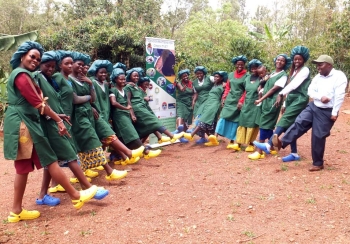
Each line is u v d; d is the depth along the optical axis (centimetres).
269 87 593
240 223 353
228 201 411
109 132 518
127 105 617
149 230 345
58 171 370
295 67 556
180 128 758
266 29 1580
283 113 599
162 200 423
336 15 1536
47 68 400
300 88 541
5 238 338
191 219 366
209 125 715
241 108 659
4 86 958
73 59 473
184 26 2727
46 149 360
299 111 539
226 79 742
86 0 1697
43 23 1795
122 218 376
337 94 475
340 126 880
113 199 434
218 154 652
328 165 532
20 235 346
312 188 441
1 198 454
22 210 379
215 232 336
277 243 312
